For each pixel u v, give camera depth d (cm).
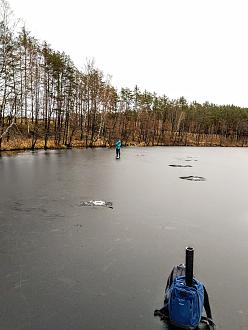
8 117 4562
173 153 5281
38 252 792
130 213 1216
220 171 2852
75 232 959
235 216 1230
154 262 754
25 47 4831
